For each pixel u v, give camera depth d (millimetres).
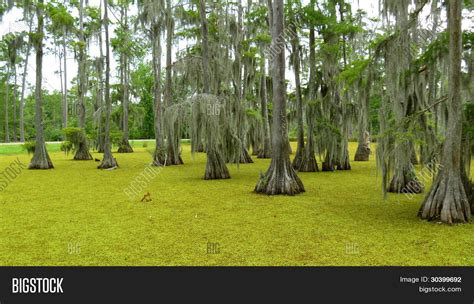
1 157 27000
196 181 13359
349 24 15133
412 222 6781
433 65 7605
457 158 6652
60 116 51312
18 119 50688
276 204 8781
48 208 8531
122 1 25344
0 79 46594
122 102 33562
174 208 8422
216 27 20016
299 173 15625
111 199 9695
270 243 5605
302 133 16984
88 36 26672
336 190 10859
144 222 7070
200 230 6422
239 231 6328
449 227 6316
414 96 8461
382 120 8586
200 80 16766
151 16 19188
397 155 7359
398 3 7859
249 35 23328
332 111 16672
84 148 25109
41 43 19188
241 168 18000
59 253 5242
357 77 9383
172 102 20250
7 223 7066
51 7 19484
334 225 6660
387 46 7918
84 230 6496
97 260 4949
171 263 4809
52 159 25250
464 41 7035
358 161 21109
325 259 4871
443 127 7727
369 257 4918
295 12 15703
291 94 21172
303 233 6148
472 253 4984
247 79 22656
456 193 6664
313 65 16453
